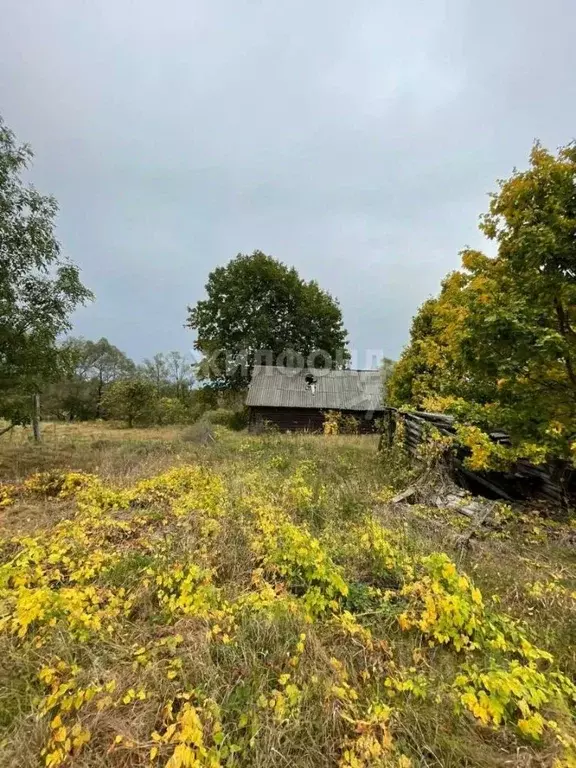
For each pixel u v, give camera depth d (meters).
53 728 1.79
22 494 5.84
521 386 4.70
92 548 3.75
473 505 4.89
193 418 25.23
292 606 2.62
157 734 1.73
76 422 27.28
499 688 1.97
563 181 4.36
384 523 4.38
